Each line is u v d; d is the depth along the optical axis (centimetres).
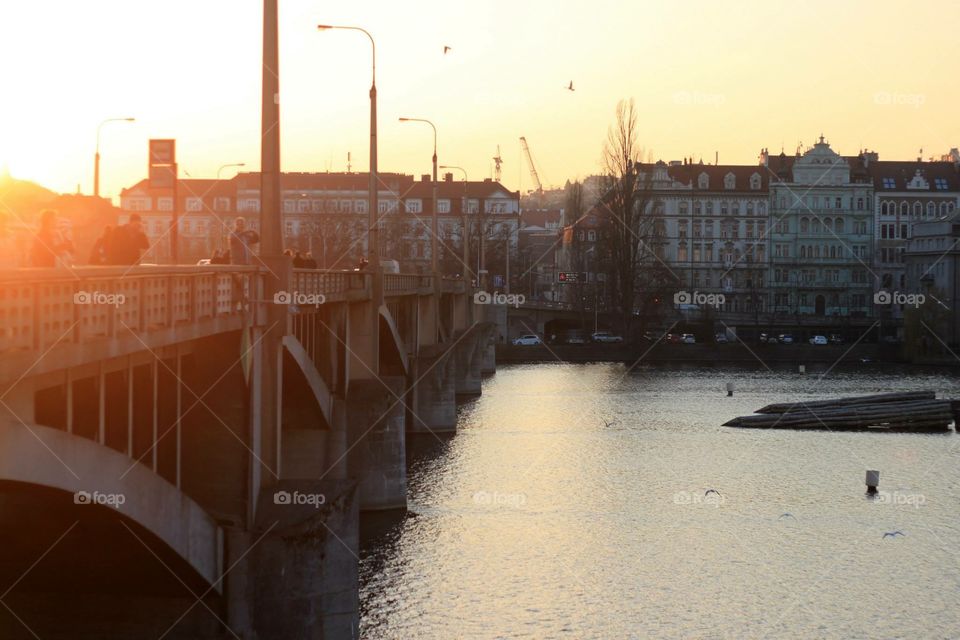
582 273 16138
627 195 14238
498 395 10562
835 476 6419
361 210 19512
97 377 2127
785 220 19112
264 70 2908
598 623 3744
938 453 7369
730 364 14012
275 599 2842
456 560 4447
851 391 10931
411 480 6122
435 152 9031
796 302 19100
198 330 2486
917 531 5053
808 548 4722
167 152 3778
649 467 6588
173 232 3769
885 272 19112
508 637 3606
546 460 6800
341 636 2962
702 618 3828
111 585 2591
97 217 4447
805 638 3666
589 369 13262
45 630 2591
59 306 1825
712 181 19112
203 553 2653
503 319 15475
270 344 2975
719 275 19125
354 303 5297
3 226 2266
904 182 19238
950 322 15650
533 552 4588
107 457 2120
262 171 2948
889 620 3853
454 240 19450
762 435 8056
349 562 3019
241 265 2864
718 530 5028
